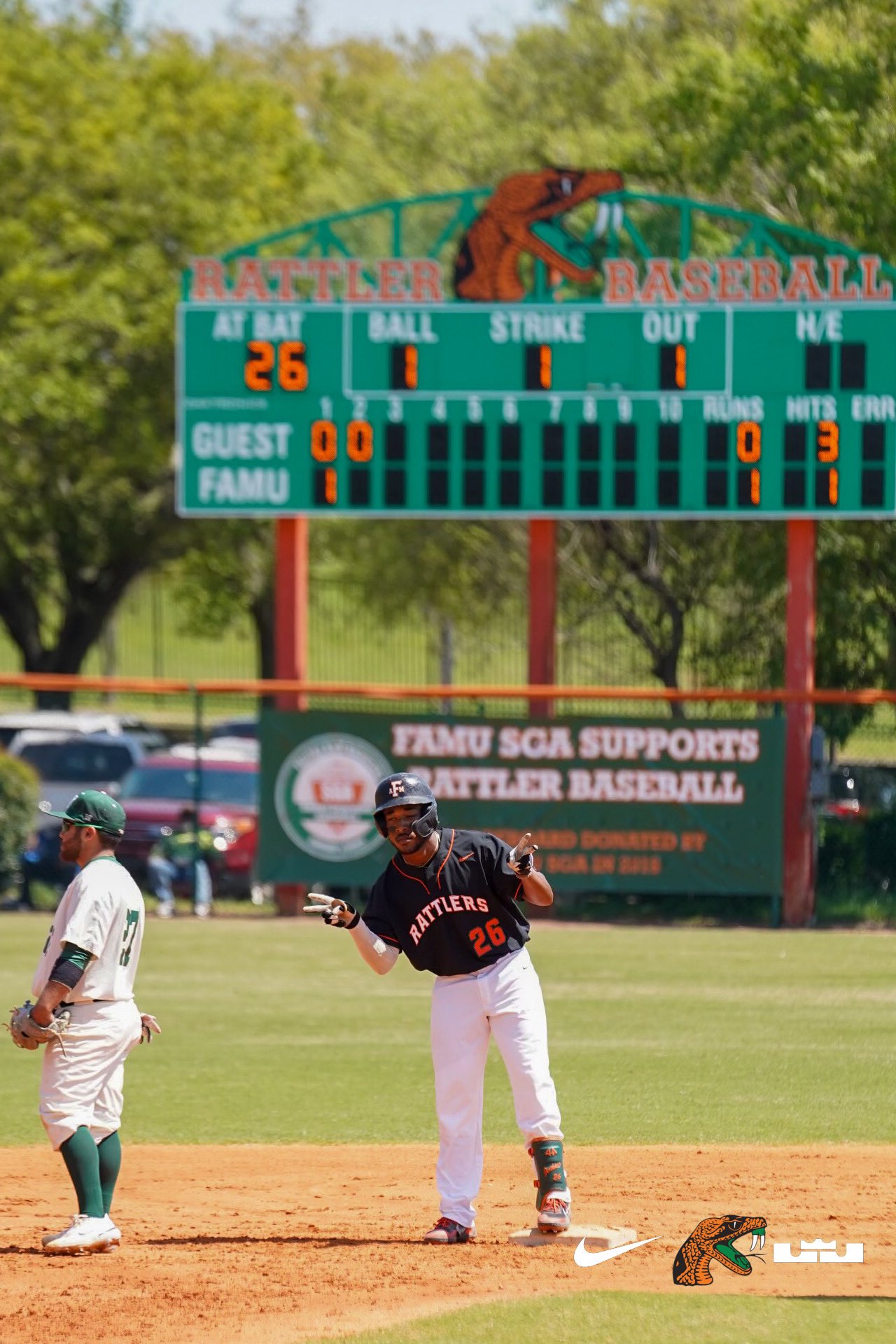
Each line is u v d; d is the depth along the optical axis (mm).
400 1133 35312
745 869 71312
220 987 57250
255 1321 21562
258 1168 32062
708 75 91188
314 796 73750
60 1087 25000
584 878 72000
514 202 73625
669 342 72000
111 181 128500
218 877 78000
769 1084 40312
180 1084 40750
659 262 72250
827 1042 46062
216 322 74000
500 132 117062
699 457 72000
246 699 182375
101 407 126312
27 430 124000
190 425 74062
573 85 117500
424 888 24938
